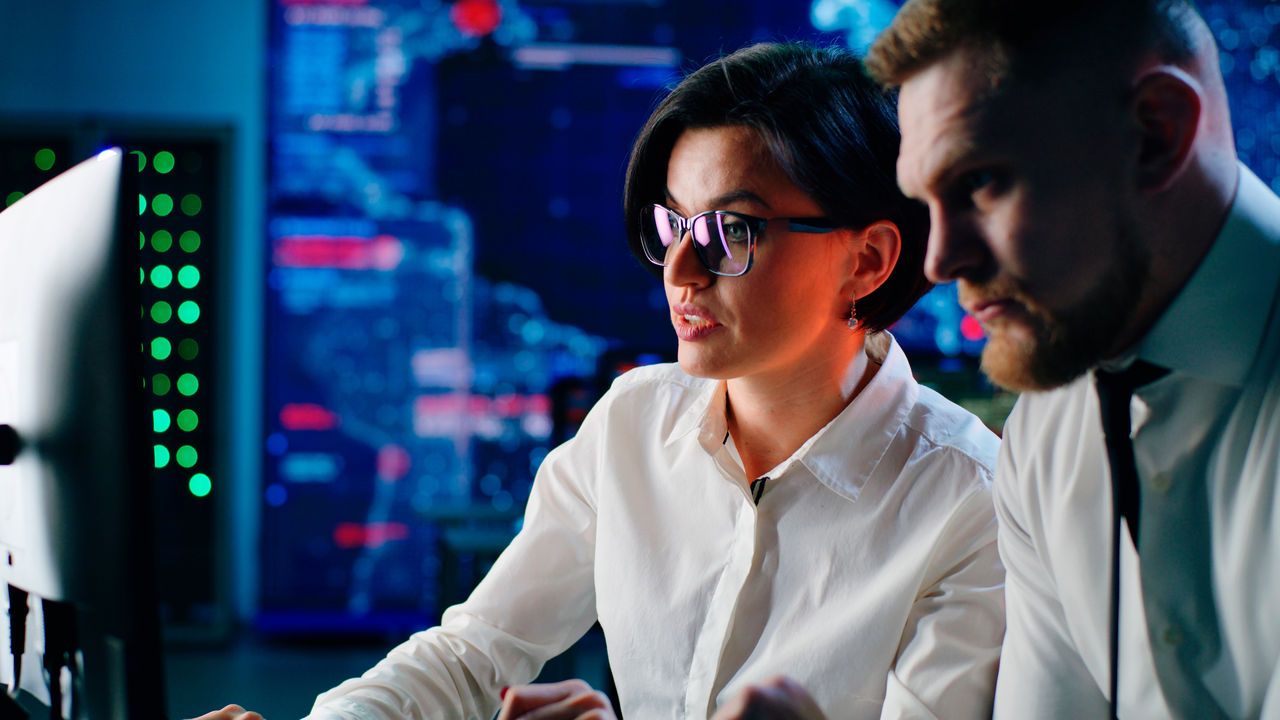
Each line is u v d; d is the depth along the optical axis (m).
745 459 1.12
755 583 1.06
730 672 1.05
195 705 3.92
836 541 1.04
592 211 5.16
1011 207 0.62
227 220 4.78
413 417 5.07
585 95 5.15
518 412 5.13
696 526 1.10
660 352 3.19
